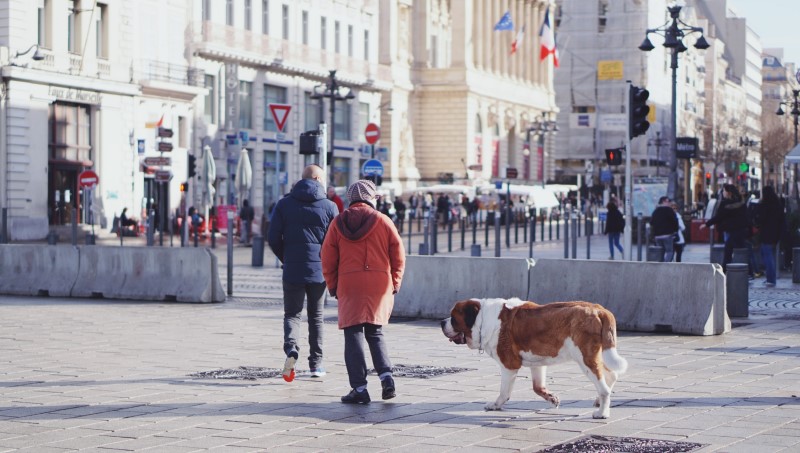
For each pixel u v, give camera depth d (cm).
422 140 9644
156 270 2294
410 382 1254
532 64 11662
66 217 5253
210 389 1215
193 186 5931
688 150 4188
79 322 1886
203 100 6084
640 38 11831
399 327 1823
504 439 954
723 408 1088
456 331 1064
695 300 1709
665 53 12650
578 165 12256
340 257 1145
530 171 11112
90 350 1530
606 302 1789
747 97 19088
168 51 5862
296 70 6850
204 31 6088
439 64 9812
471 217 7681
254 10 6625
